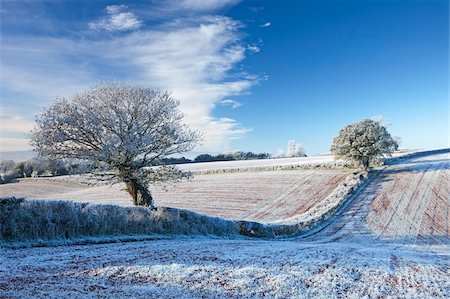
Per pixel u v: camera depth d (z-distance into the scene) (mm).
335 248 19781
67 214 19094
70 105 27375
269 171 64938
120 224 20969
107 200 49781
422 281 12695
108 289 10148
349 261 15508
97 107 27422
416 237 29906
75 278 11016
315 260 15320
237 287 11000
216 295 10234
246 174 64375
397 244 26891
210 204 45094
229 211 41500
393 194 45281
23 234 17000
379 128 56125
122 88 28562
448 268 15242
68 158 27000
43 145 25969
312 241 28250
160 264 13242
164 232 22984
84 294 9492
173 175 29609
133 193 28703
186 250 16656
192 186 57062
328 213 37812
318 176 57438
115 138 26750
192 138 29984
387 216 37094
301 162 75250
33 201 18609
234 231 27609
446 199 41812
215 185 56625
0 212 16875
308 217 35562
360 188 49250
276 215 39594
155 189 56688
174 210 24875
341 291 11242
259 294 10539
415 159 76625
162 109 29172
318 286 11539
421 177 53062
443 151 104625
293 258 15555
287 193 49219
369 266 14672
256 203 45031
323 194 47500
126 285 10656
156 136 28562
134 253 15414
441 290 11766
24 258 13516
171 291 10305
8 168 80562
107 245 17750
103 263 13148
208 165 86312
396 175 55688
